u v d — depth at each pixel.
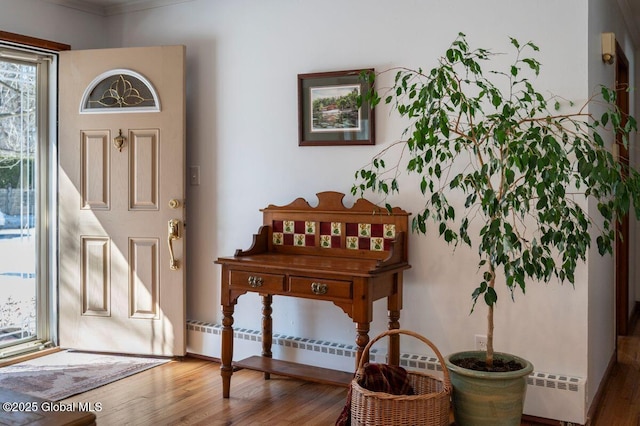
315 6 3.61
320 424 2.94
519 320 3.12
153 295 3.99
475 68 2.66
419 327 3.37
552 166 2.31
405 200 3.36
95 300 4.07
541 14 3.03
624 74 4.40
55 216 4.14
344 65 3.54
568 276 2.41
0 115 3.88
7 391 1.76
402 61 3.37
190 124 4.06
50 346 4.15
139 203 3.98
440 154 3.01
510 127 2.47
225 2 3.91
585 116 2.94
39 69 4.10
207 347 3.96
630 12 4.33
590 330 3.05
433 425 2.42
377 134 3.44
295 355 3.68
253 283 3.20
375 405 2.43
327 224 3.51
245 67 3.85
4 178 3.92
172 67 3.90
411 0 3.34
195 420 2.98
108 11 4.34
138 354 4.04
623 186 2.29
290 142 3.71
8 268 3.96
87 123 4.04
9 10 3.77
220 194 3.97
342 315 3.60
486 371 2.58
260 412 3.09
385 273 3.01
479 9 3.17
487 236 2.44
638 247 5.64
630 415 3.13
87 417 1.57
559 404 2.97
